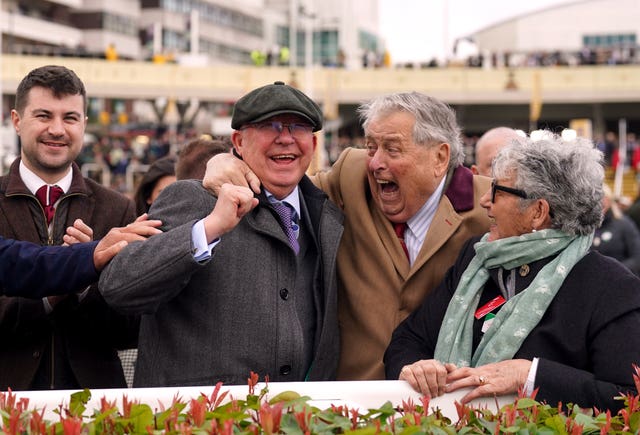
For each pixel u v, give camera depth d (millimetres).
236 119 3977
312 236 4152
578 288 3775
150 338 3926
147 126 57125
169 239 3578
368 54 60469
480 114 61094
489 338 3818
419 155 4379
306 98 4012
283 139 3938
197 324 3838
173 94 57125
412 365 3551
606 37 80688
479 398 3549
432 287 4461
